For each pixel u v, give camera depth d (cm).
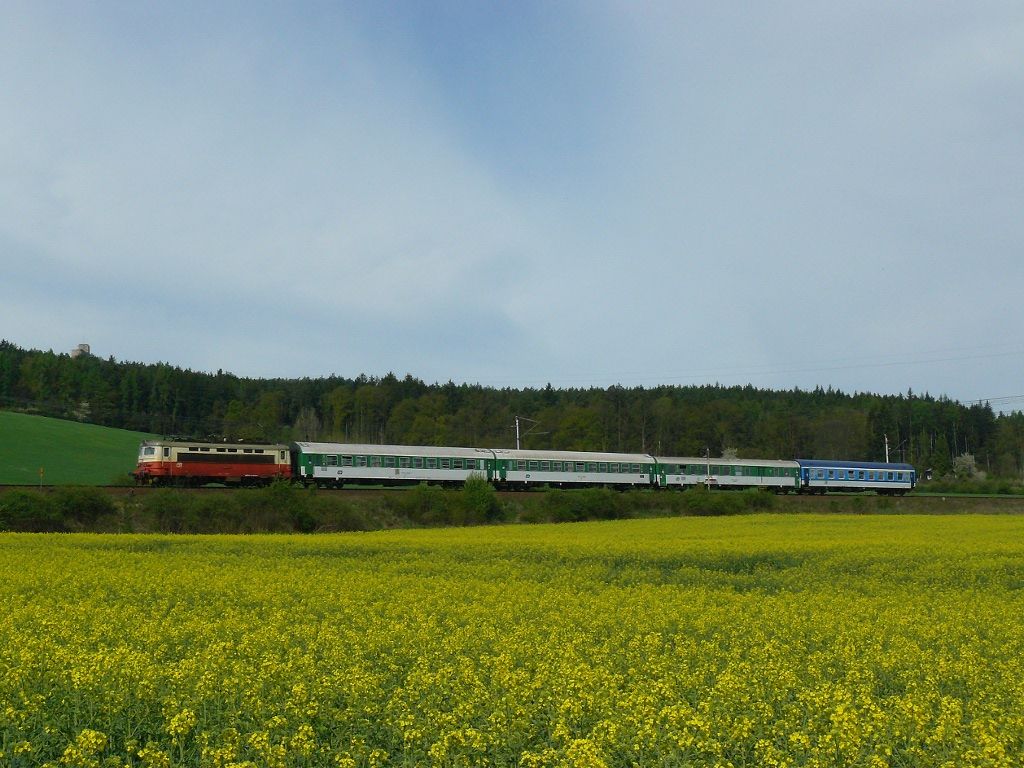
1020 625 2089
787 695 1426
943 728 1176
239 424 15350
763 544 4072
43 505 5397
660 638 1927
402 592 2527
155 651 1686
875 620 2139
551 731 1248
